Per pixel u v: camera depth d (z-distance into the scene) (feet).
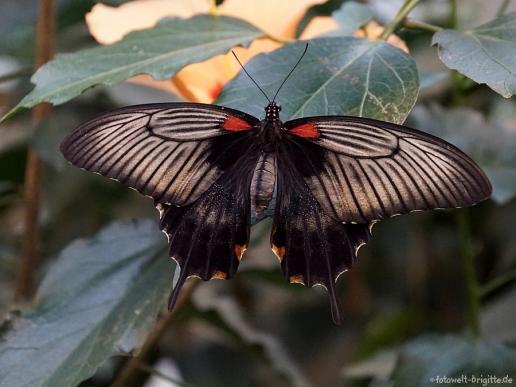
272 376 3.68
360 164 2.82
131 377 3.37
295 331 3.73
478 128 3.36
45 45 3.29
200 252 2.85
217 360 3.69
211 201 2.86
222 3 3.17
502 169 3.33
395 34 3.10
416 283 3.71
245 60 3.09
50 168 3.49
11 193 3.57
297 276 2.84
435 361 3.22
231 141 2.87
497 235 3.61
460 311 3.69
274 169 2.86
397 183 2.80
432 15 3.49
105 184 3.55
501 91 2.82
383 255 3.69
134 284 3.06
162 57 2.94
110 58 2.95
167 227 2.85
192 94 3.09
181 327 3.66
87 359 2.97
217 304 3.44
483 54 2.86
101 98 3.47
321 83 2.88
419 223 3.67
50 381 2.95
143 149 2.83
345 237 2.84
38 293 3.06
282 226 2.85
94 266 3.09
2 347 3.01
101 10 3.13
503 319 3.41
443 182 2.78
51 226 3.59
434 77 3.26
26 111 3.52
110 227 3.12
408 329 3.61
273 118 2.83
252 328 3.47
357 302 3.73
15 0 3.44
